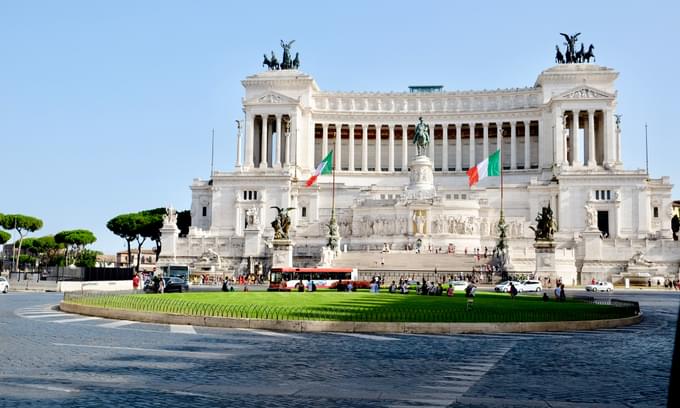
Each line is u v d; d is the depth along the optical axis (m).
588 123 168.88
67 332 37.97
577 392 21.94
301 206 159.00
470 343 35.16
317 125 183.25
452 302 59.06
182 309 47.44
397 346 33.50
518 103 176.25
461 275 108.06
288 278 90.69
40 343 32.88
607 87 169.12
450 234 136.75
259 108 172.25
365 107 182.75
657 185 153.12
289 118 172.25
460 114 178.12
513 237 139.50
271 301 56.75
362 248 140.62
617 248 127.00
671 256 124.69
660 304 69.00
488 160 133.62
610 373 25.77
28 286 97.25
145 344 33.00
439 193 154.00
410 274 110.06
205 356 29.20
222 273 126.69
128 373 24.66
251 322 41.59
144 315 45.62
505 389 22.39
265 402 19.91
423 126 155.62
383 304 55.00
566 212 149.75
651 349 33.19
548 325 42.28
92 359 27.91
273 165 165.38
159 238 185.00
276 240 101.94
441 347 33.28
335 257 122.81
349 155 180.12
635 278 120.50
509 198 153.88
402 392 21.70
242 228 155.50
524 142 181.75
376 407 19.47
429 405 19.83
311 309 48.59
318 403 19.88
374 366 26.97
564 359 29.47
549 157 168.88
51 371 24.92
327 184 158.75
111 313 47.84
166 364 26.86
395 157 188.25
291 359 28.58
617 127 167.25
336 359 28.77
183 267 113.62
